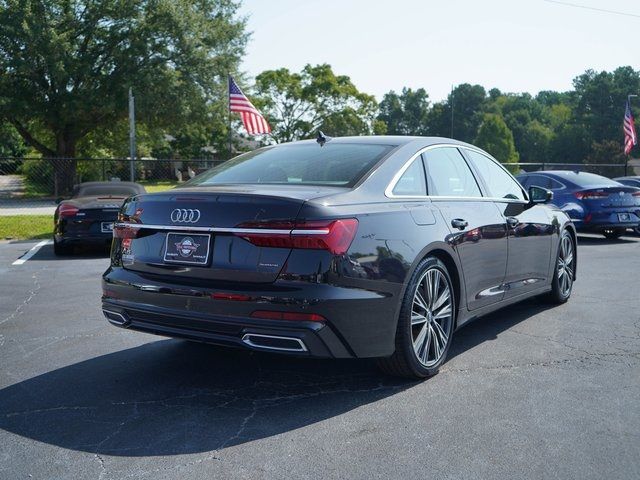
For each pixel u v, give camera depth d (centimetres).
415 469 271
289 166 409
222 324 332
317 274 321
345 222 334
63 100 3150
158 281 358
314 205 328
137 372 409
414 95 13375
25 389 376
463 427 316
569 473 266
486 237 448
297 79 6419
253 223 331
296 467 273
